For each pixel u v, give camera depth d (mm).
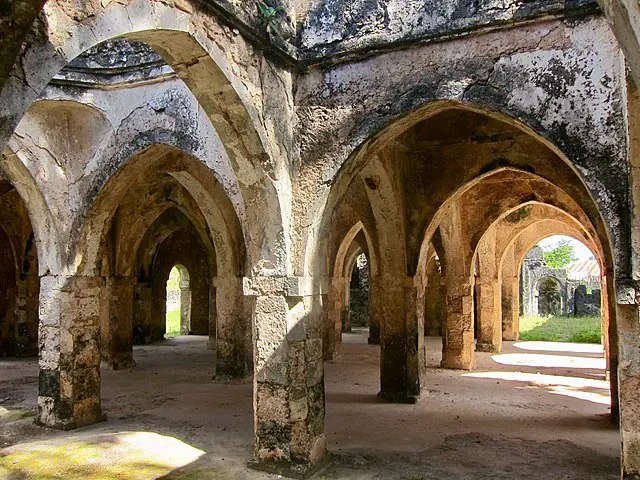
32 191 6469
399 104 5000
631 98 3607
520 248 16188
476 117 7586
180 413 7332
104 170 6676
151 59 6605
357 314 21484
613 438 6191
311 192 5273
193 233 18469
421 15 4906
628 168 4027
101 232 6875
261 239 5199
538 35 4559
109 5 3404
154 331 16875
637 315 4035
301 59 5352
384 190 7449
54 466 5312
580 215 9898
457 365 10844
